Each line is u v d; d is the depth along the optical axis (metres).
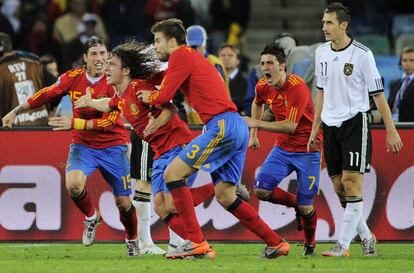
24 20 56.94
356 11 59.81
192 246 27.48
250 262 27.33
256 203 34.34
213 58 37.00
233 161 27.12
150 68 27.56
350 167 28.86
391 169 33.97
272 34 63.66
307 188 30.20
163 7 56.00
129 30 59.81
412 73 39.62
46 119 39.28
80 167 29.80
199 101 26.67
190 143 26.67
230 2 57.34
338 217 34.09
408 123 33.94
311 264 27.06
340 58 28.83
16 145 34.56
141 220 31.77
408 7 60.28
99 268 26.12
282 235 34.31
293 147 30.11
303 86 29.33
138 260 28.34
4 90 39.00
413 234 34.03
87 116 30.27
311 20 64.19
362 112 28.89
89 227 30.66
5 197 34.59
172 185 26.81
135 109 27.69
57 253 31.41
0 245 34.06
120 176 30.19
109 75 27.72
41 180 34.56
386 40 57.25
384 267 26.59
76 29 54.75
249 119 29.17
